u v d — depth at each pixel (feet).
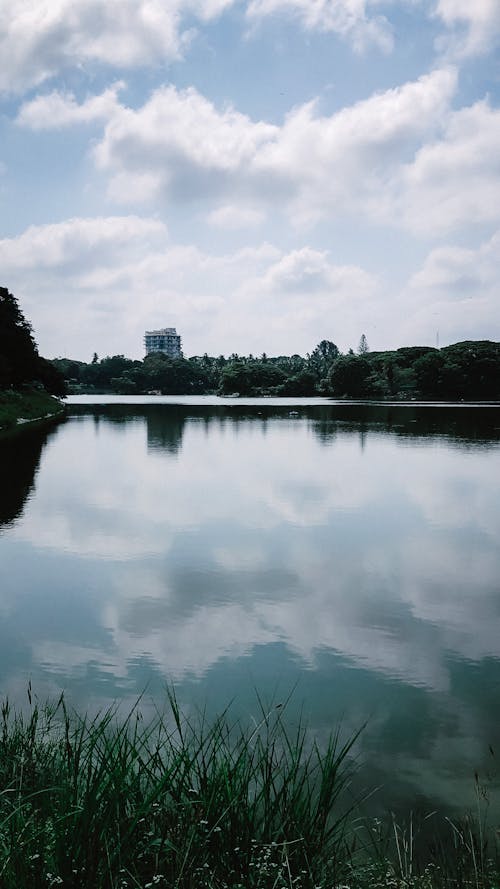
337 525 59.06
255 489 78.84
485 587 41.09
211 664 29.43
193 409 323.98
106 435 159.33
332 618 35.53
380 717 24.53
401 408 354.33
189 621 34.94
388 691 26.76
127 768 15.37
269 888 13.41
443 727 23.76
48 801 15.44
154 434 163.32
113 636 32.73
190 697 26.03
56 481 84.43
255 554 48.83
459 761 21.47
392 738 22.91
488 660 30.01
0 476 88.63
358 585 41.47
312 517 62.54
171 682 27.48
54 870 12.92
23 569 44.78
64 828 13.75
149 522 59.82
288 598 38.73
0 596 39.14
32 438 149.28
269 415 265.54
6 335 284.20
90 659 29.89
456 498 73.00
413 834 17.39
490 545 51.78
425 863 15.98
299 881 13.66
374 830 17.54
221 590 40.22
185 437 154.71
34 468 97.19
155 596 39.09
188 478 87.81
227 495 74.59
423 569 44.98
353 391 635.25
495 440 146.92
